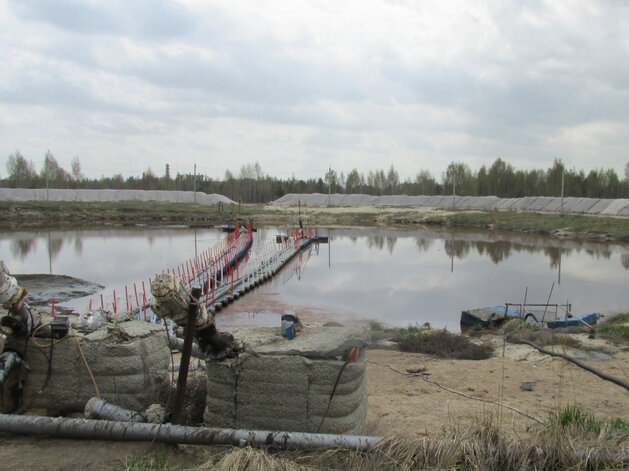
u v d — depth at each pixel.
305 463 4.07
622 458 3.99
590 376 8.41
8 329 4.93
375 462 4.02
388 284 23.06
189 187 114.69
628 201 65.19
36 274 24.14
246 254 33.91
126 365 4.92
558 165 82.12
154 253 33.62
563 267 29.41
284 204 101.38
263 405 4.48
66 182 97.50
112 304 18.34
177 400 4.36
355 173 118.19
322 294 20.73
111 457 4.16
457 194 100.56
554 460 4.02
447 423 5.38
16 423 4.36
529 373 8.55
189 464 4.11
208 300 19.12
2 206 59.16
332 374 4.39
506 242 43.28
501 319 14.88
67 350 4.95
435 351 10.23
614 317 16.20
